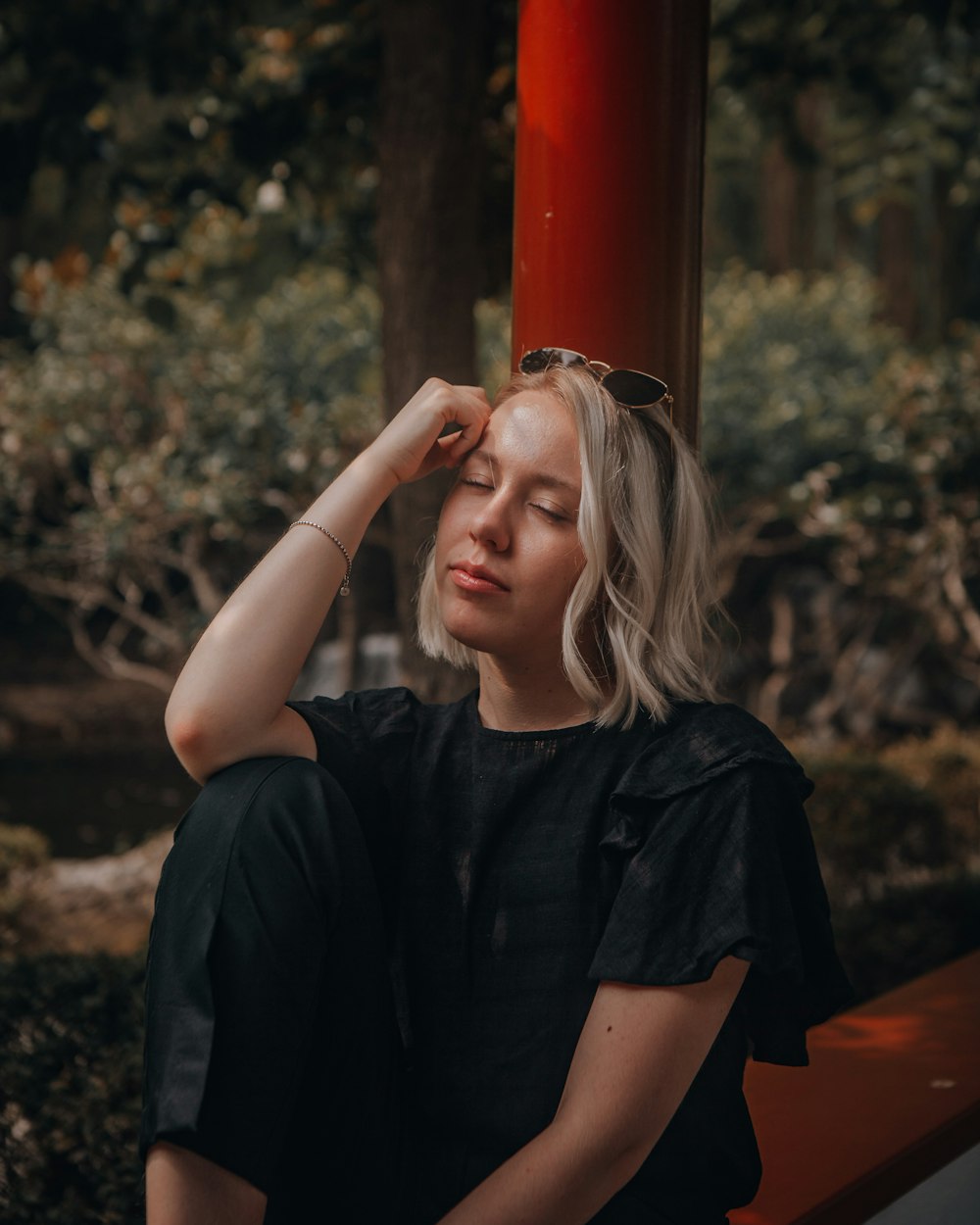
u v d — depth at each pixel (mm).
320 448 7512
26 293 8125
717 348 9070
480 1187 1275
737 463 8805
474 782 1499
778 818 1361
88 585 8344
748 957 1259
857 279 10602
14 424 7730
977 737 8242
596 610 1482
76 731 10203
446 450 1589
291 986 1271
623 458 1451
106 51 4199
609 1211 1376
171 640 8094
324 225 5395
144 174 4504
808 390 8836
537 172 1863
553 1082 1386
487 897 1454
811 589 10398
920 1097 2221
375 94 4371
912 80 7250
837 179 12234
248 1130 1239
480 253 3725
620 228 1823
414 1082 1465
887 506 8586
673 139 1844
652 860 1324
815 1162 1969
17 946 5418
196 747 1427
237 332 7785
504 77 4285
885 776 5449
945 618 9031
